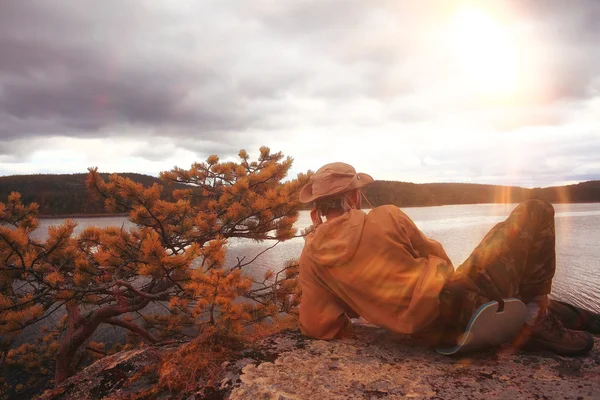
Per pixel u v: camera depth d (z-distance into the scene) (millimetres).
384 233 1770
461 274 1694
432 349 1904
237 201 6746
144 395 1692
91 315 6219
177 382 1693
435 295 1669
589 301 27000
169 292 5441
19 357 8555
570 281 33094
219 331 2031
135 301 6152
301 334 2162
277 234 6594
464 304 1650
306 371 1672
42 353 8758
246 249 39312
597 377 1522
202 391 1600
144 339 7797
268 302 5141
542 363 1669
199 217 6484
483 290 1638
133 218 5387
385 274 1758
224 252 4473
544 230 1703
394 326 1759
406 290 1725
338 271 1871
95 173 5500
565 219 111688
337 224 1917
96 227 5801
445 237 60719
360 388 1512
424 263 1753
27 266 4648
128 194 5426
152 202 5551
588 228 84875
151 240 4504
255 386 1561
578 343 1723
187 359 1849
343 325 2100
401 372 1645
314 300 2055
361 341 2041
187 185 7473
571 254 49406
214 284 3297
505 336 1677
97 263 5531
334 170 2006
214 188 7465
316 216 2090
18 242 4492
